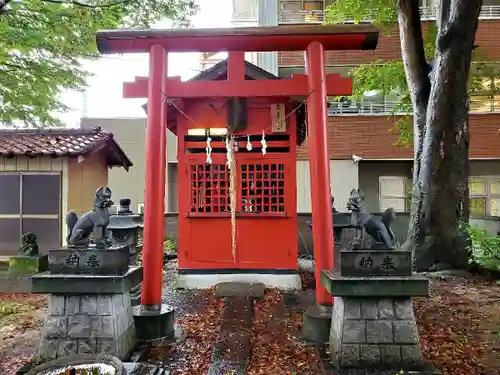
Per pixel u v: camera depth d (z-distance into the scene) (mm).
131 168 15336
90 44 8305
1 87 8602
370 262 3986
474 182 14711
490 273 7973
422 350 4461
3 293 7285
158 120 5250
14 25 7684
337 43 5426
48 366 2873
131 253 6527
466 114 8648
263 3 14523
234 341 4598
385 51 14266
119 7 7754
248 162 7738
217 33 5262
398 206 14844
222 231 7762
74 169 8953
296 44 5445
